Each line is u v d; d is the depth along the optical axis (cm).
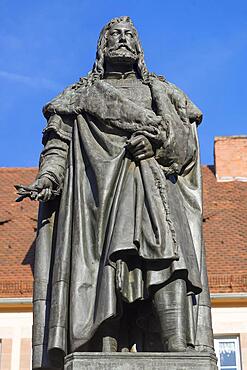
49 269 783
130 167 780
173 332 725
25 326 1880
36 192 778
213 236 2081
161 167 784
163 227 739
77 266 754
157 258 728
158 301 733
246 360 1845
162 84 834
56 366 752
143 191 762
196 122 830
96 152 787
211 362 699
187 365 693
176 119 800
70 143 816
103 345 737
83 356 696
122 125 788
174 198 776
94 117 806
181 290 734
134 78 856
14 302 1867
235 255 1972
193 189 804
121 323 763
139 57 858
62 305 749
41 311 771
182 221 768
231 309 1878
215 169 2455
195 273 745
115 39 855
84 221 770
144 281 736
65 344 740
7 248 2027
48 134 829
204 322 761
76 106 818
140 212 749
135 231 737
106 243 750
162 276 730
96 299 741
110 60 853
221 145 2473
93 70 857
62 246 766
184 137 794
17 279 1884
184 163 794
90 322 735
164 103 807
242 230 2112
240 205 2264
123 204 756
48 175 788
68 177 794
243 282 1875
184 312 732
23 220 2178
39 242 793
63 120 828
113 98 799
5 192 2342
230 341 1867
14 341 1873
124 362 693
